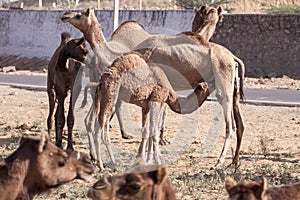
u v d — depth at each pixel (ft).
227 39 138.82
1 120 72.02
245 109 82.53
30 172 25.73
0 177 25.46
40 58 165.58
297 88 111.75
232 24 138.31
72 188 40.37
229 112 49.34
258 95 97.45
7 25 176.45
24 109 81.35
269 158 52.24
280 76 132.16
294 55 132.77
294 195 23.77
